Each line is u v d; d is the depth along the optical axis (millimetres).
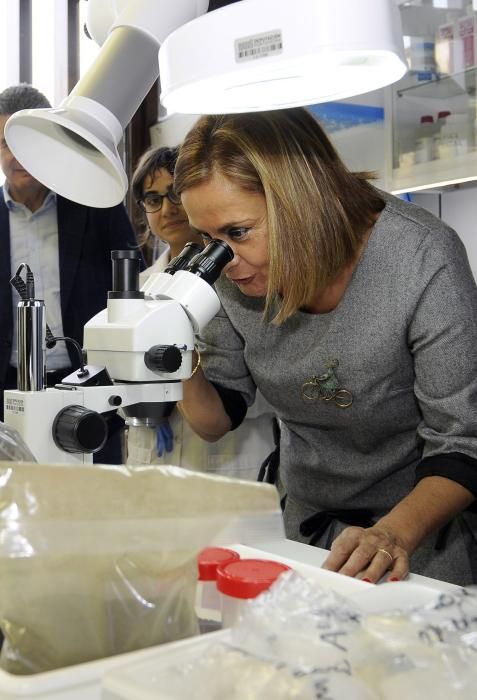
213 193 1099
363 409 1260
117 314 997
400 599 541
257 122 1115
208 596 645
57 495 537
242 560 647
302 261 1131
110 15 1119
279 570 616
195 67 778
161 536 554
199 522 563
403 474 1330
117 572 548
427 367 1169
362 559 937
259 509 581
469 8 2400
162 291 1037
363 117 2619
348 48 718
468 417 1134
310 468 1373
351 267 1212
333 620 451
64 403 936
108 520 541
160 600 559
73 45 3451
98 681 489
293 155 1114
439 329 1150
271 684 405
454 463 1106
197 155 1108
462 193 2650
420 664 429
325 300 1254
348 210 1189
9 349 2195
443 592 506
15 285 954
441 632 448
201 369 1502
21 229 2264
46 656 531
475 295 1197
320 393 1270
